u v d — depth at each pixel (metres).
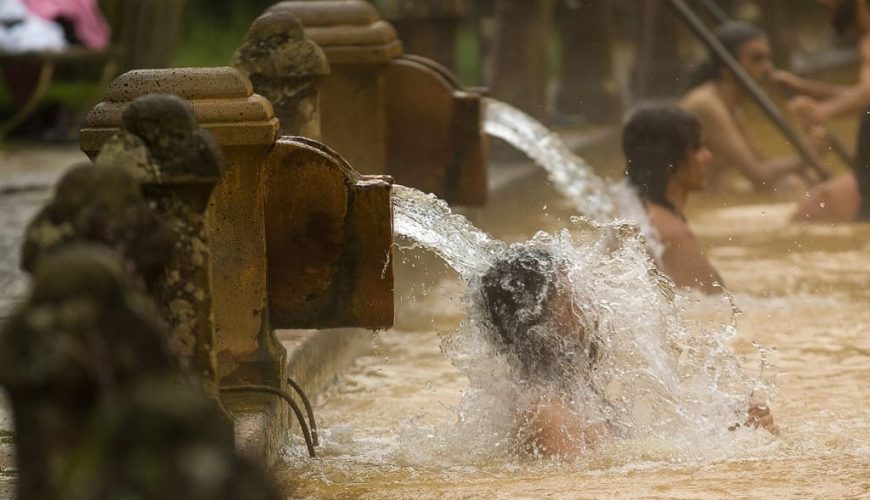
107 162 7.03
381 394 11.91
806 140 24.81
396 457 9.19
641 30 34.88
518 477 8.38
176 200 7.19
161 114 7.05
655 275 10.10
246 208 9.14
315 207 9.42
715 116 24.23
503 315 9.41
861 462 8.40
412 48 20.38
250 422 8.57
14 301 13.80
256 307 9.20
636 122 15.09
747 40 24.66
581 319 9.43
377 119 14.61
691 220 21.95
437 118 15.70
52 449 4.00
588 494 7.61
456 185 15.80
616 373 9.51
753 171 24.14
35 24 27.78
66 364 3.98
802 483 7.76
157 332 4.18
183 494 3.47
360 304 9.52
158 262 5.79
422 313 15.52
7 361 4.02
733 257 18.61
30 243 5.51
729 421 9.55
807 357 12.69
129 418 3.58
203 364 7.34
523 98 26.39
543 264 9.50
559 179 18.48
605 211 17.86
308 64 11.84
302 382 11.13
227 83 8.95
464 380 12.40
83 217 5.55
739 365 10.20
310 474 8.65
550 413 9.11
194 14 47.47
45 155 26.75
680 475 8.16
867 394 11.09
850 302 15.40
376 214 9.42
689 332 10.23
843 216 21.27
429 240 10.55
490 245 10.42
